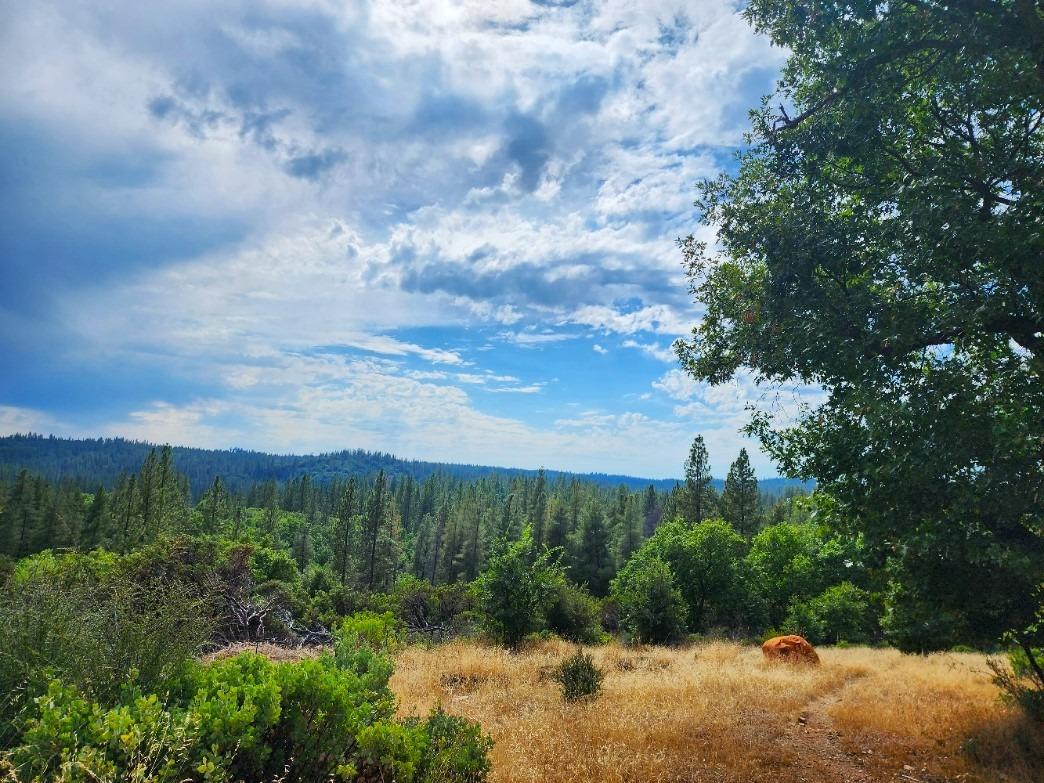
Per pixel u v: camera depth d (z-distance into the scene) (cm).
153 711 332
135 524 5812
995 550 536
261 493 11806
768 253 771
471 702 945
